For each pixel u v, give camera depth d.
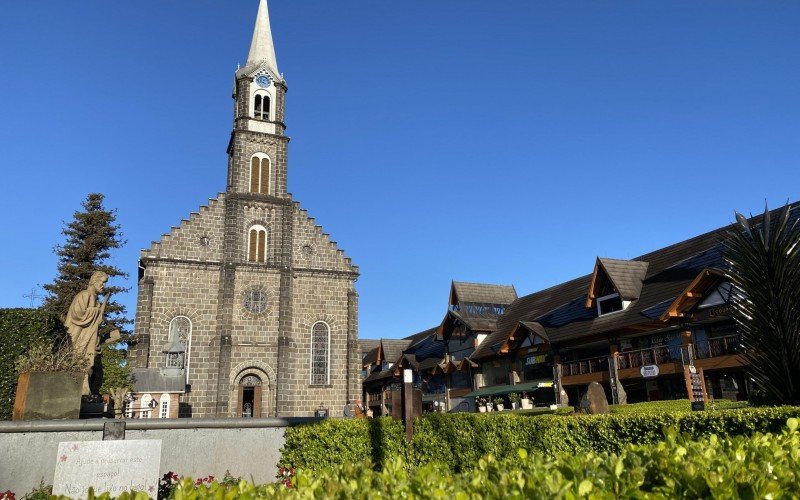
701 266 29.84
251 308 43.47
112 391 25.67
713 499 4.30
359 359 45.12
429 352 52.69
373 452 14.75
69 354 15.84
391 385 54.72
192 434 15.06
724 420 9.18
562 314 38.34
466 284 48.81
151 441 10.45
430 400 49.31
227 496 5.02
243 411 45.91
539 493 4.37
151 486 10.27
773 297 8.43
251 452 15.60
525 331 38.00
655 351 28.81
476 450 12.91
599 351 34.22
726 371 26.08
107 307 47.66
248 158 47.03
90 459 10.01
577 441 11.11
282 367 42.44
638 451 5.94
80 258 48.38
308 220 46.81
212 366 41.28
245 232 44.91
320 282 45.88
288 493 5.04
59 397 14.30
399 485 5.05
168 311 41.41
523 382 38.69
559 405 32.97
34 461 13.02
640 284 33.38
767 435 6.46
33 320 16.23
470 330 44.72
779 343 8.40
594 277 34.34
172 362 36.88
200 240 43.50
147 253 41.81
